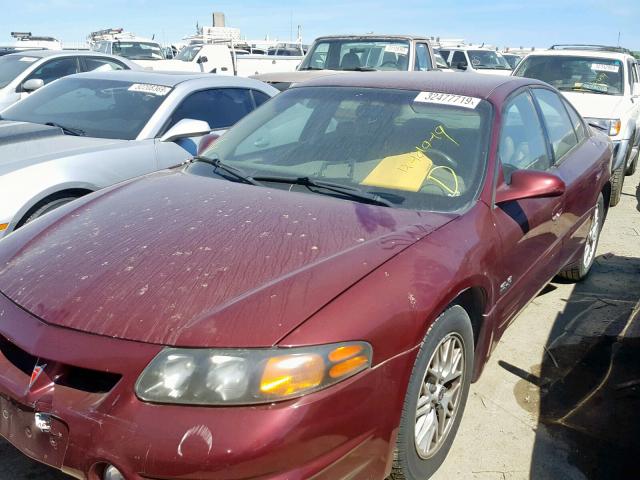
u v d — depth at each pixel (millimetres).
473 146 3090
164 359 1896
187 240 2414
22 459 2684
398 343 2131
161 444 1811
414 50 9922
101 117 5270
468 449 2893
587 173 4195
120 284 2166
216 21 25578
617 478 2719
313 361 1916
